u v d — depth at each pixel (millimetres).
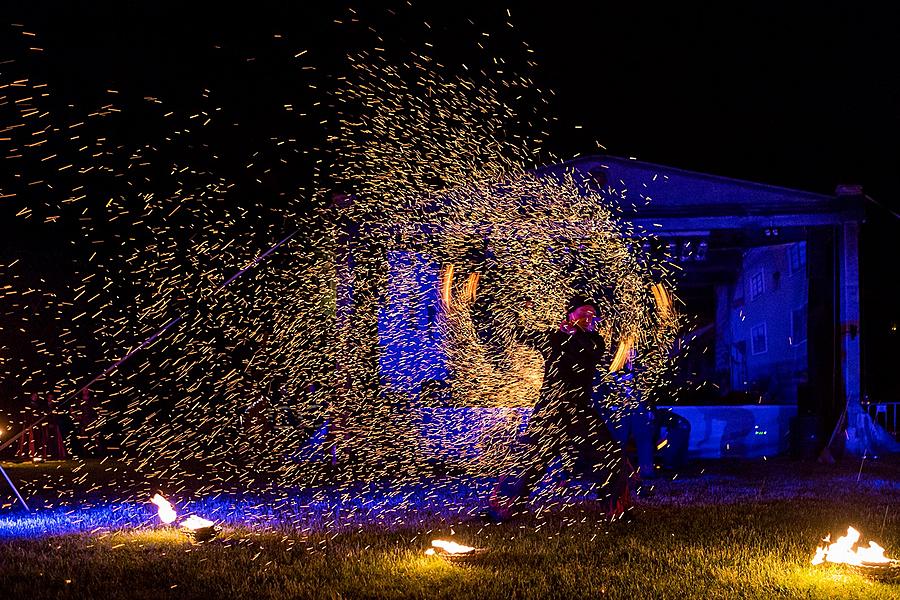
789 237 15086
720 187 13805
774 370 17406
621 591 4441
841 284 13875
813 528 6363
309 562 5207
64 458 15312
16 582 4793
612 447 6750
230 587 4582
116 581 4742
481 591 4441
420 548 5641
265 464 12258
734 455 13883
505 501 6637
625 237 13969
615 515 6688
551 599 4309
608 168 13797
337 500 8305
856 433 13344
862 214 13523
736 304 20656
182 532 6301
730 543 5754
